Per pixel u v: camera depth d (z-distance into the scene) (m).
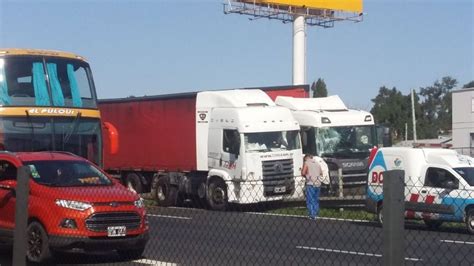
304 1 39.38
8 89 14.02
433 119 89.81
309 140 24.05
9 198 11.32
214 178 22.81
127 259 11.57
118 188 11.67
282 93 26.84
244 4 38.47
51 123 14.41
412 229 16.92
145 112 25.86
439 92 92.00
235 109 22.31
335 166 23.69
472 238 14.98
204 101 23.45
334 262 11.07
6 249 12.70
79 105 14.91
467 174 16.55
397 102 78.62
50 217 10.80
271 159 22.02
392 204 4.31
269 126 22.38
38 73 14.47
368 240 13.63
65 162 11.99
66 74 14.88
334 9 40.38
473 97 48.69
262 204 22.12
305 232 12.86
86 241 10.71
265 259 10.98
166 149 24.89
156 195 25.16
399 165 17.56
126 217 11.12
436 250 13.09
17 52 14.32
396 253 4.29
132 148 26.55
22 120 14.06
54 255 10.99
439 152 17.16
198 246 12.04
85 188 11.34
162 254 11.46
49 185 11.27
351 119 24.44
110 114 27.64
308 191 18.14
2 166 11.95
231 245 11.94
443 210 16.33
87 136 14.94
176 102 24.45
